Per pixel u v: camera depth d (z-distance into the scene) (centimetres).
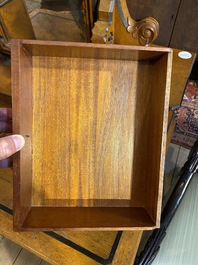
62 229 50
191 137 133
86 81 57
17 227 50
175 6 77
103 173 60
